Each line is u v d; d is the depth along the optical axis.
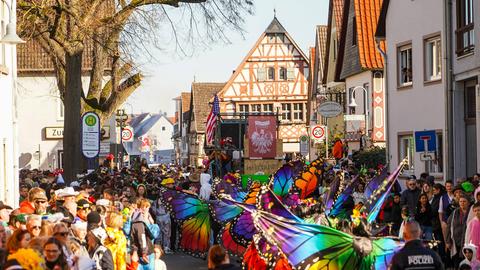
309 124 70.50
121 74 41.31
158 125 156.75
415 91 34.31
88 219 15.48
